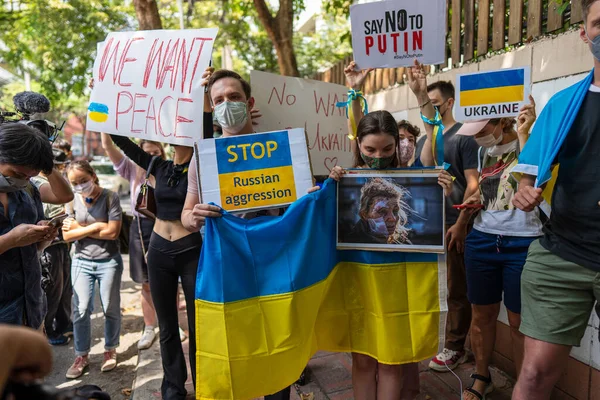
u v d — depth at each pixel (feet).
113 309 12.31
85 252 12.08
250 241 6.77
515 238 8.31
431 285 7.25
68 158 16.88
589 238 5.83
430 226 7.02
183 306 16.60
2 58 36.50
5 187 6.61
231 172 7.08
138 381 11.07
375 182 7.20
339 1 25.03
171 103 9.00
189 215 7.77
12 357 2.91
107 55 9.53
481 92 8.25
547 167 5.92
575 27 8.84
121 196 50.60
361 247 7.28
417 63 7.56
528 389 6.38
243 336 6.71
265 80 10.32
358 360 7.88
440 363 10.82
